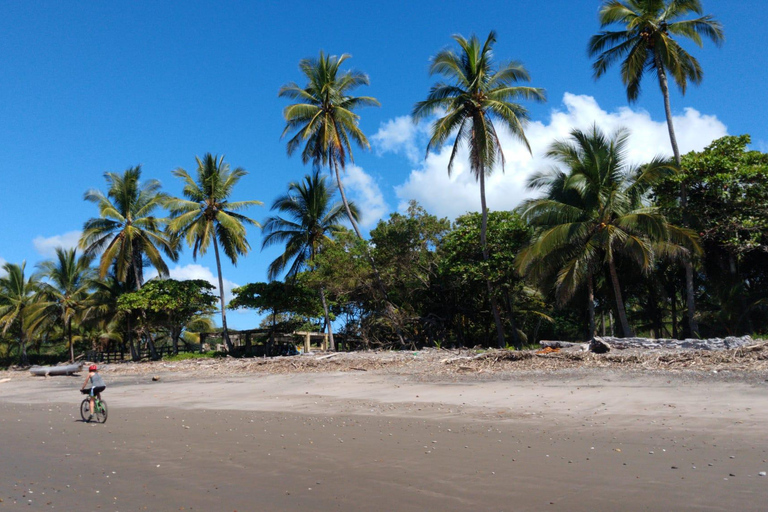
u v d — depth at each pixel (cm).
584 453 885
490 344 4331
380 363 2550
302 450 1011
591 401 1367
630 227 2488
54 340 5919
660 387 1474
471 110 3073
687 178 2669
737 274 2897
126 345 5741
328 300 4025
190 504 727
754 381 1427
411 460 896
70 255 4691
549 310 4109
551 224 2744
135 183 4316
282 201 3941
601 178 2577
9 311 4916
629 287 3244
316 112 3497
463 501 681
